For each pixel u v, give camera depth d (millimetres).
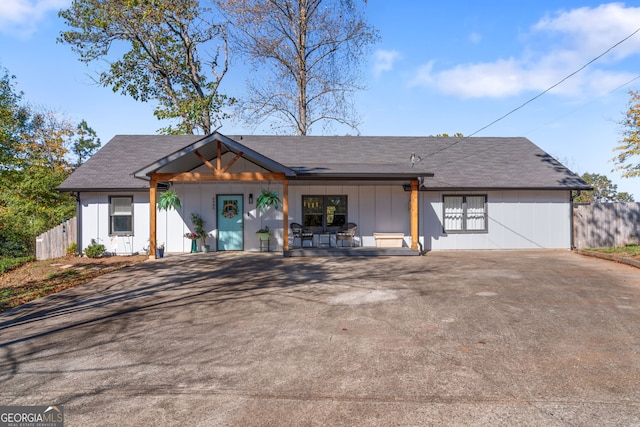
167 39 24938
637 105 19672
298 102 26406
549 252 14734
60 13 22922
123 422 3240
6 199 20172
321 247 15328
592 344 4867
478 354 4602
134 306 7211
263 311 6684
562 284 8430
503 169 16750
